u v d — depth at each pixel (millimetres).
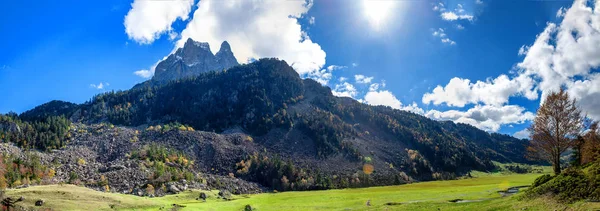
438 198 82188
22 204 73938
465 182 195750
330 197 116062
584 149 66688
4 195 76125
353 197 109438
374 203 84938
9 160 161125
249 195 149875
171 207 86000
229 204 104312
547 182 48125
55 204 75875
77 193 86750
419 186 175000
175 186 140875
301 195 138125
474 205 55562
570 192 40969
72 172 167375
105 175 162000
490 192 87000
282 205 98812
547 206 40938
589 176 41375
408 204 70125
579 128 63156
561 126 64000
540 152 70750
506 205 48375
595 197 36875
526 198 47281
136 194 129000
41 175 158625
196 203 104625
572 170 46062
